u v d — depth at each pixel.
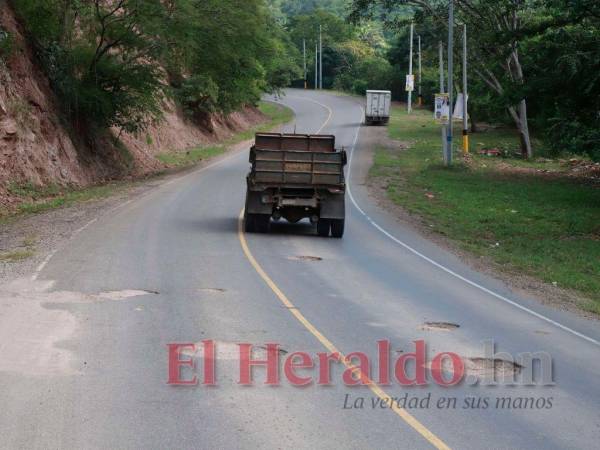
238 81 53.66
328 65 133.62
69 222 20.62
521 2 42.56
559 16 35.28
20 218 22.33
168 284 13.20
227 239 18.72
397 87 110.50
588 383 9.09
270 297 12.68
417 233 22.66
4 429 6.67
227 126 64.88
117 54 35.56
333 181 19.91
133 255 15.78
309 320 11.25
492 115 66.19
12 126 27.23
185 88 52.72
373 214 26.08
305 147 21.22
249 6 39.53
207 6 36.88
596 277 17.77
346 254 18.00
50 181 28.62
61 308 11.17
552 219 26.53
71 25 33.22
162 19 33.53
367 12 50.41
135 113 40.97
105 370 8.41
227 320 10.94
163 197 26.61
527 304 14.06
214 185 30.75
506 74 48.44
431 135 63.91
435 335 10.93
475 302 13.73
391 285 14.68
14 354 8.85
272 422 7.09
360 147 52.75
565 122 35.62
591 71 31.89
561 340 11.32
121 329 10.16
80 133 34.00
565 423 7.56
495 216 27.02
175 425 6.91
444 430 7.13
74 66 33.22
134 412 7.19
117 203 24.91
